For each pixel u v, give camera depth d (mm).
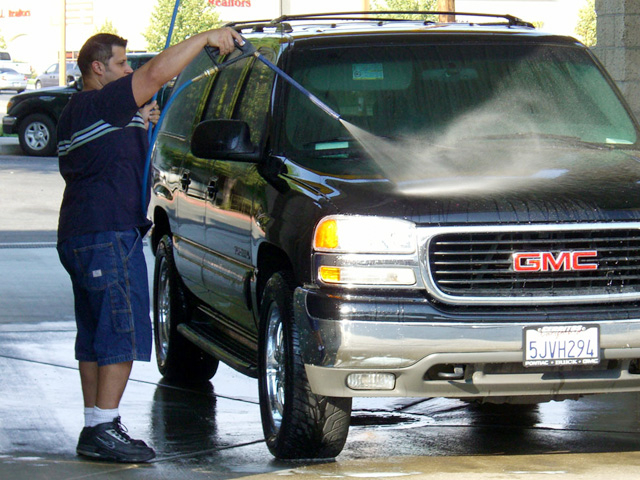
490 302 8039
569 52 10828
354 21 12859
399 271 8086
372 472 8281
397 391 8141
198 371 12625
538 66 10508
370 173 8898
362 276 8133
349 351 7980
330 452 8773
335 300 8086
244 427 10375
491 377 8141
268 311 9234
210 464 8883
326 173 9023
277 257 9312
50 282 18562
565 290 8148
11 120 41469
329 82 10000
